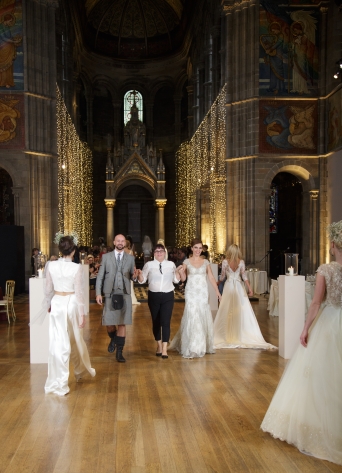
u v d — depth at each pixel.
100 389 6.24
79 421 5.12
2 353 8.40
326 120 19.00
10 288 11.83
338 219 18.00
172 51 35.78
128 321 7.61
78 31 30.66
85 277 12.95
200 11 28.11
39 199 19.80
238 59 19.39
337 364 4.26
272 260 26.72
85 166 32.03
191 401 5.77
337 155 17.97
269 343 9.05
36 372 7.11
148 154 32.50
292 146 19.12
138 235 35.47
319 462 4.18
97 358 7.96
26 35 19.20
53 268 6.12
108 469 4.05
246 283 9.12
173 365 7.47
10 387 6.34
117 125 35.84
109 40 35.66
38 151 19.56
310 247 19.41
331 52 18.55
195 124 30.19
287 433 4.48
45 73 20.05
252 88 19.00
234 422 5.10
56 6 20.27
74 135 26.94
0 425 5.02
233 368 7.28
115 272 7.55
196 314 8.03
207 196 26.97
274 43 19.03
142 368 7.30
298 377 4.50
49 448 4.46
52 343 6.09
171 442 4.59
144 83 36.22
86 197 32.19
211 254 23.78
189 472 4.00
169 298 7.96
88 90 34.56
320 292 4.42
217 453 4.36
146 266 8.00
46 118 20.05
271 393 6.07
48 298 6.16
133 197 35.47
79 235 28.53
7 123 19.17
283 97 18.98
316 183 19.20
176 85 35.41
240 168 19.42
